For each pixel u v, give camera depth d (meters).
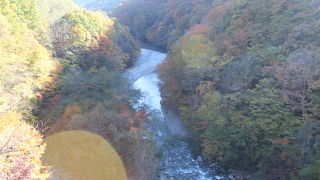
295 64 24.86
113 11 131.12
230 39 37.06
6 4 33.56
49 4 60.34
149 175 22.92
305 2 32.72
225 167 27.69
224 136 26.05
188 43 40.88
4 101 20.14
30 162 13.29
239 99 26.80
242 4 41.34
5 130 13.22
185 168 27.64
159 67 46.22
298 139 20.77
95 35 46.44
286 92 23.83
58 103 28.83
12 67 24.42
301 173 19.09
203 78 33.94
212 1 60.84
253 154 24.67
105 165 21.92
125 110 29.64
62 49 39.25
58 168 20.58
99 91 32.97
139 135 24.81
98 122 24.75
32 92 26.69
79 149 22.70
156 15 101.06
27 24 37.81
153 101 43.62
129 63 64.19
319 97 22.52
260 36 34.22
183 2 80.88
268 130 22.89
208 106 28.28
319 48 26.17
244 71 29.56
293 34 29.73
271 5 36.38
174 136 32.41
